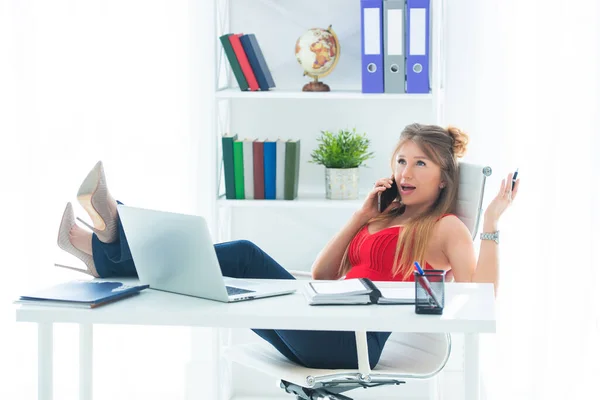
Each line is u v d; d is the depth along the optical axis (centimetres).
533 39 389
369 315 230
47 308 239
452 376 416
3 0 409
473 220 336
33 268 413
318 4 428
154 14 420
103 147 423
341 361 280
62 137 418
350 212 440
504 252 398
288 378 270
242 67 400
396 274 332
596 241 383
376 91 392
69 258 418
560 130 385
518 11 391
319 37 406
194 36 420
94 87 421
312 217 443
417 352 285
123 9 420
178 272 256
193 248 246
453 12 400
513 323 400
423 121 429
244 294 251
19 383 408
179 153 426
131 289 256
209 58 420
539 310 395
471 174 338
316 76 413
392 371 271
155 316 235
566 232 387
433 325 225
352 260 352
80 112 420
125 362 431
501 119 396
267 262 306
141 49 421
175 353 433
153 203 428
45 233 414
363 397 436
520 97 393
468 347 230
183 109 424
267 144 401
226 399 436
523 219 395
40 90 416
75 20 418
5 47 410
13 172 411
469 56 400
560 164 386
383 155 434
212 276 246
